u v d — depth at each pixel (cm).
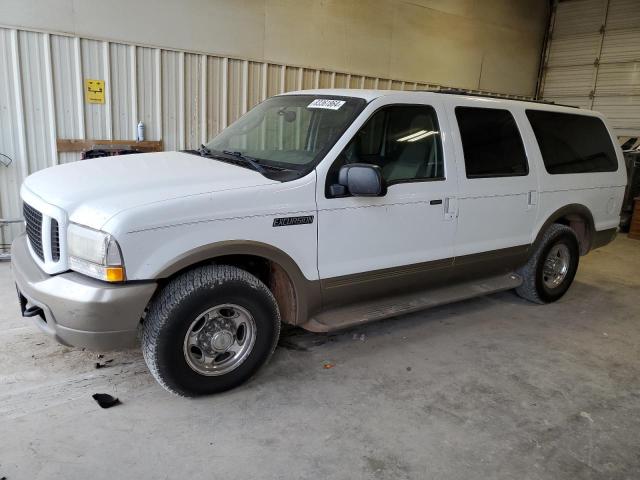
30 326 386
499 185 414
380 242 351
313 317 344
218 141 411
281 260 308
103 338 265
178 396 304
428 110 378
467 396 325
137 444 261
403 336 412
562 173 470
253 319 308
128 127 629
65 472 238
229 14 676
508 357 384
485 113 415
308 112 368
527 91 1242
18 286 301
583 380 355
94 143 605
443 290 416
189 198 274
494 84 1139
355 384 332
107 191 279
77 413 283
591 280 602
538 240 462
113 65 601
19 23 535
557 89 1245
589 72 1183
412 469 254
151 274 265
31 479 232
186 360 289
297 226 309
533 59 1230
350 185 312
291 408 301
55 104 575
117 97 612
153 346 278
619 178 530
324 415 296
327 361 362
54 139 582
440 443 276
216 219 280
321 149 327
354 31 826
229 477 241
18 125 560
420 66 955
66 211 271
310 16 760
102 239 254
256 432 276
